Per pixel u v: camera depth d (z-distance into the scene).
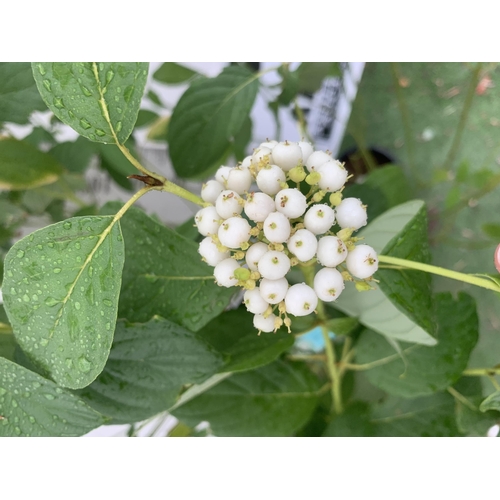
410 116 0.33
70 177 0.25
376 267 0.13
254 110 0.29
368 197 0.23
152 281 0.17
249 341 0.18
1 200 0.24
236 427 0.19
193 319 0.17
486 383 0.21
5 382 0.14
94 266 0.14
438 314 0.19
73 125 0.14
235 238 0.13
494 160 0.32
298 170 0.13
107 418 0.15
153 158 0.29
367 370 0.20
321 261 0.13
